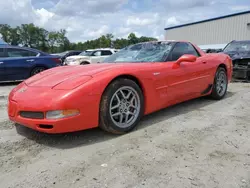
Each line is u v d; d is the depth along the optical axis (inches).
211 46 1165.1
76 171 76.9
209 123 121.7
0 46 291.0
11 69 292.0
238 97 184.5
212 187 67.2
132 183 69.7
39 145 97.3
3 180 72.8
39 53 318.3
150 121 125.7
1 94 225.1
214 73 165.8
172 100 132.1
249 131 109.7
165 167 78.3
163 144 96.3
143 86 114.3
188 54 143.7
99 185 69.0
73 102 91.2
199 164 80.0
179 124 120.5
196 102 168.1
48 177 73.7
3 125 121.9
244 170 75.8
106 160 83.7
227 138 101.8
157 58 134.4
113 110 105.6
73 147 95.0
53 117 90.0
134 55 143.5
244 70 258.5
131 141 99.9
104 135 106.9
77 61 491.2
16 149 93.8
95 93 96.2
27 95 98.3
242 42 318.7
